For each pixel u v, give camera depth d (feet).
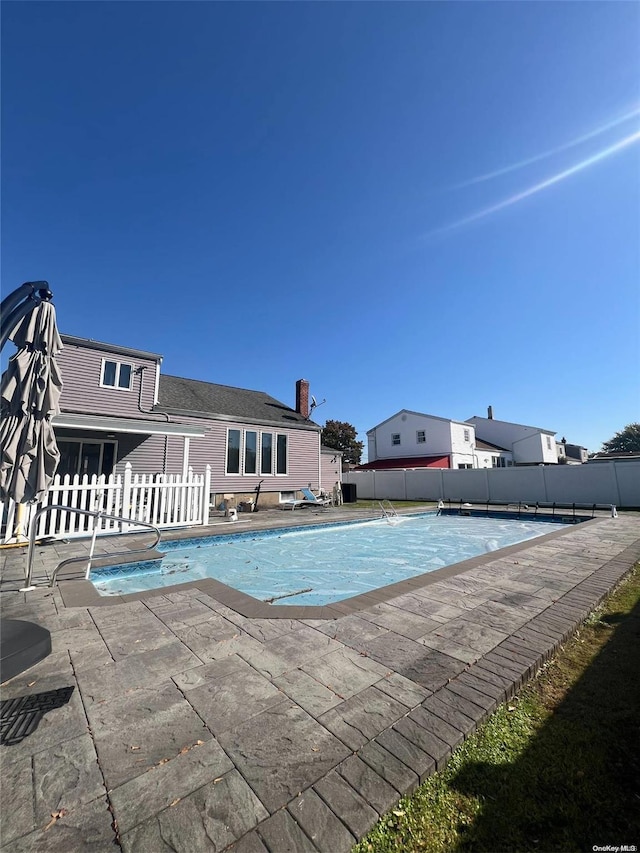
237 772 5.72
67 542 24.57
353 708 7.38
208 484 33.35
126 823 4.84
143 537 26.78
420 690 8.02
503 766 6.16
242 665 9.06
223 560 25.76
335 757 6.05
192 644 10.18
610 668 9.50
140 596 13.97
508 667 9.01
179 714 7.15
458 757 6.32
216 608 12.85
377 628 11.30
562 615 12.45
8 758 5.94
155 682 8.29
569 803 5.43
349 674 8.68
